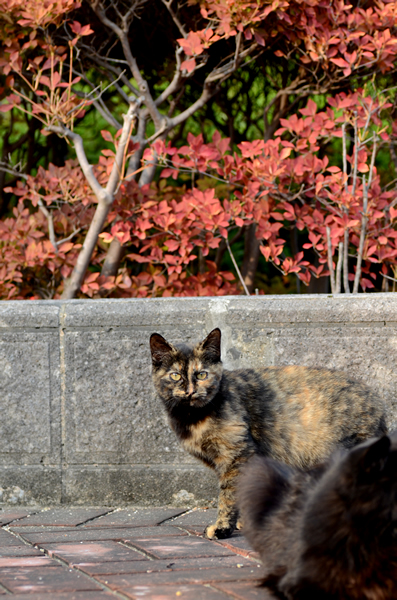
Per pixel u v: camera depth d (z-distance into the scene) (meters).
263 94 8.30
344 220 5.66
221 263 8.18
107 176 6.35
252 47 6.27
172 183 8.59
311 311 4.36
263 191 6.08
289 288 8.83
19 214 6.72
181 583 2.79
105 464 4.50
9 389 4.51
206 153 5.95
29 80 7.20
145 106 7.02
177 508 4.43
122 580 2.84
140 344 4.46
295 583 2.46
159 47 7.60
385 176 7.99
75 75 7.47
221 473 3.89
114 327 4.47
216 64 7.39
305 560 2.43
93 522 4.09
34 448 4.51
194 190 5.99
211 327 4.45
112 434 4.48
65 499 4.51
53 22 5.96
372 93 6.41
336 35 6.00
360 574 2.33
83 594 2.67
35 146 8.40
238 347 4.43
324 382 4.07
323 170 5.95
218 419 3.83
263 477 3.03
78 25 6.04
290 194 6.31
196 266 8.31
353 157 5.99
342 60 5.97
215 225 5.86
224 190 6.95
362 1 6.41
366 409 3.99
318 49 6.11
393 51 6.00
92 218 6.67
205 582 2.81
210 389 3.85
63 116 6.08
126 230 6.11
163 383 3.99
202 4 6.15
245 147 6.07
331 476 2.53
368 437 3.94
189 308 4.46
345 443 3.93
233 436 3.83
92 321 4.46
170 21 7.07
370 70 6.81
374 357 4.35
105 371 4.47
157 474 4.45
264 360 4.43
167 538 3.66
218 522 3.75
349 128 7.28
